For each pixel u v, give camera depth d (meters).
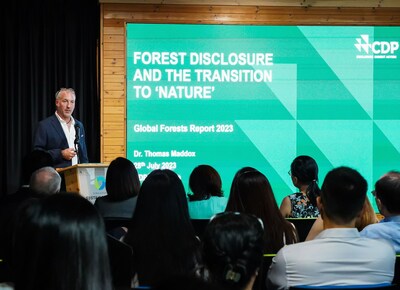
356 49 7.81
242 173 3.58
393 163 7.84
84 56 7.93
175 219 2.88
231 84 7.71
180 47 7.67
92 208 1.66
